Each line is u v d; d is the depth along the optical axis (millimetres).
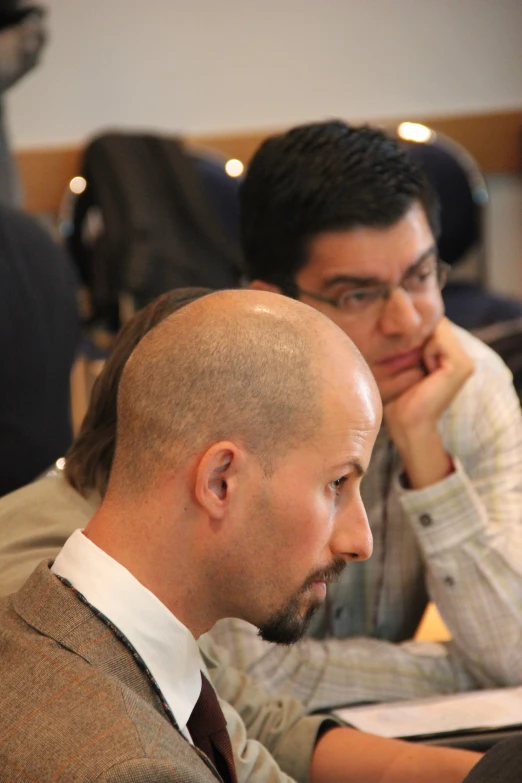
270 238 4059
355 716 3635
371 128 4109
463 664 4164
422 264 3953
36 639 2164
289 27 11625
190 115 11703
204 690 2518
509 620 4012
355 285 3928
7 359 4918
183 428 2205
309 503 2238
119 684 2068
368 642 4215
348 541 2328
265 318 2297
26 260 5039
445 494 4008
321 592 2383
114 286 9305
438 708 3641
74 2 11305
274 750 3445
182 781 1920
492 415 4387
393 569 4414
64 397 5320
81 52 11422
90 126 11578
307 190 3869
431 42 11781
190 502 2219
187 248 9531
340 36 11688
